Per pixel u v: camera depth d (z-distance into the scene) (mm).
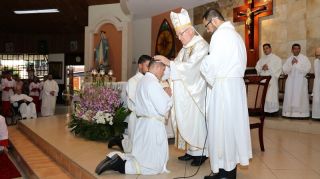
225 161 2893
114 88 5734
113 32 11727
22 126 7699
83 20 15336
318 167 3510
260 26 8344
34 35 18406
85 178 3463
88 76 10141
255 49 8344
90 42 12211
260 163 3684
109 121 5020
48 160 4797
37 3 13836
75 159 3930
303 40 7461
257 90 4293
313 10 7266
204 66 2959
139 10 10945
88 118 5246
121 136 4539
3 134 5902
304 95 6918
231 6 8805
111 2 11602
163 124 3387
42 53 18469
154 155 3270
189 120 3539
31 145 6008
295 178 3104
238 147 2898
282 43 7883
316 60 6684
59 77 18609
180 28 3619
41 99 13383
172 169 3455
